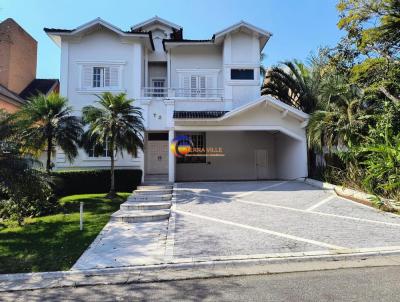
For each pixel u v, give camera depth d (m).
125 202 11.68
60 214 10.44
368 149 10.67
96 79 17.58
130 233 8.05
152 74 20.33
